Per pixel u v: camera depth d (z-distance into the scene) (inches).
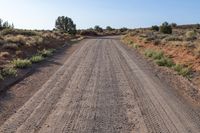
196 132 336.2
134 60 975.0
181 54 1056.2
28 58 983.6
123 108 426.3
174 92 533.3
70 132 328.8
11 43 1197.7
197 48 1107.3
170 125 358.6
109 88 553.0
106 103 450.9
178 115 398.6
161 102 461.7
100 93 513.3
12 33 1930.4
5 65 776.9
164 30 2947.8
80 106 432.1
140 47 1486.2
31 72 709.3
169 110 420.5
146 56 1095.6
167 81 633.6
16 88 541.0
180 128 348.8
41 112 400.5
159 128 347.6
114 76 674.2
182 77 689.0
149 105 443.8
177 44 1316.4
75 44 1756.9
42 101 455.5
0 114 390.3
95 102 455.5
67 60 950.4
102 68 787.4
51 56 1053.2
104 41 2171.5
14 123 355.9
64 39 2096.5
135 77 667.4
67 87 554.6
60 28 3686.0
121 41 2224.4
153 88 559.5
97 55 1106.7
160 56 1008.2
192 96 507.8
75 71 733.9
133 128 345.7
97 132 330.0
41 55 1029.8
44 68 775.7
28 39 1489.9
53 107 424.8
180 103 459.2
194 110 424.2
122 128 344.5
